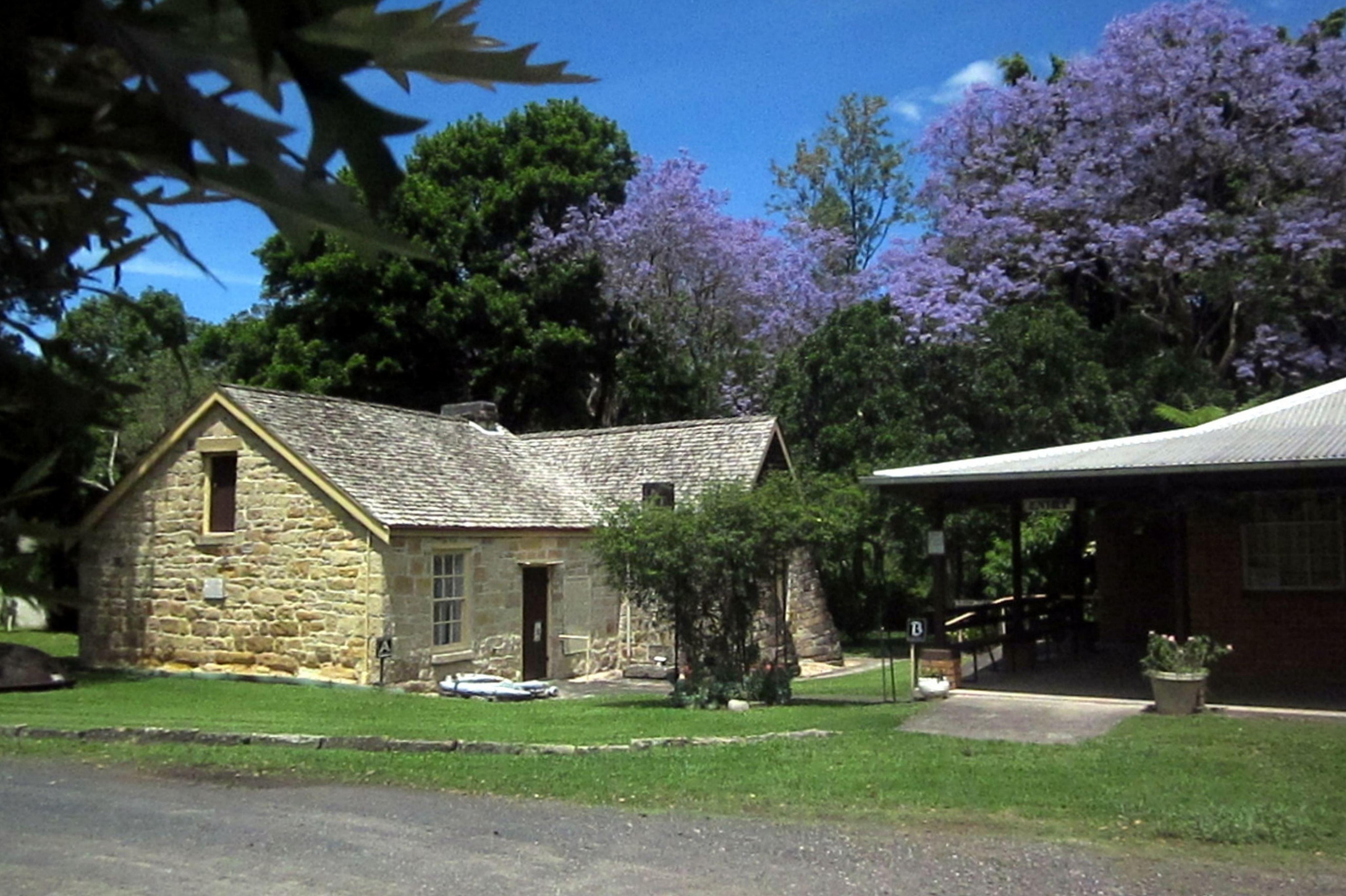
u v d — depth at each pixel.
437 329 30.53
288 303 31.09
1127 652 19.97
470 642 19.11
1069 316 26.84
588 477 24.05
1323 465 12.25
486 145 33.00
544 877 7.27
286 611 18.08
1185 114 28.39
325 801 9.41
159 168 1.19
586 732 12.95
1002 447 25.22
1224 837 8.01
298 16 1.06
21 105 1.08
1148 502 14.38
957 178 32.28
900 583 28.52
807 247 36.34
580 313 32.78
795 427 27.83
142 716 14.16
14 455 1.42
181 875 7.33
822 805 9.08
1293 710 13.12
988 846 7.93
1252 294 27.09
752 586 15.94
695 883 7.12
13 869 7.45
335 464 18.33
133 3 1.07
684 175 32.56
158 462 19.36
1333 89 28.16
